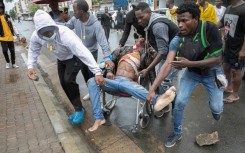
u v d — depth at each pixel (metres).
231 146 3.45
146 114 3.97
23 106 5.00
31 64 3.95
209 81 3.26
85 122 4.25
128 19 4.66
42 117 4.48
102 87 3.67
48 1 6.19
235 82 4.64
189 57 2.99
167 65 3.13
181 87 3.37
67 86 3.92
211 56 2.97
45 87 6.17
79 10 4.14
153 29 3.67
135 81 3.92
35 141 3.72
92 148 3.62
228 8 4.41
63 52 3.67
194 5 2.83
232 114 4.30
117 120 4.32
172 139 3.49
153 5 23.42
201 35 2.90
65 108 4.95
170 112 4.49
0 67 8.39
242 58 4.23
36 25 3.27
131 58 3.91
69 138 3.75
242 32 4.29
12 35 7.94
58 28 3.38
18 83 6.50
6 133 3.99
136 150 3.41
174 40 3.16
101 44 4.29
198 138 3.52
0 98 5.51
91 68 3.46
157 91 4.22
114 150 3.46
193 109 4.56
